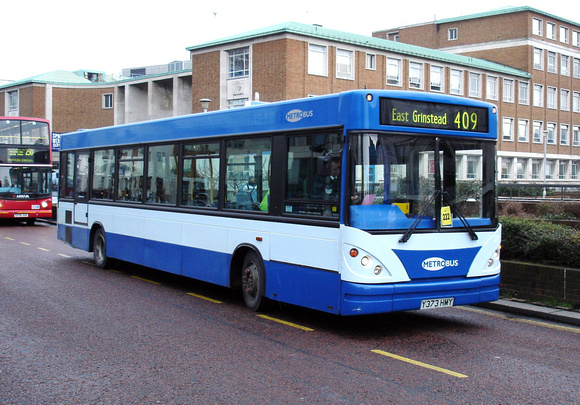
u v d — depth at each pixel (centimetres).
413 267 754
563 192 2458
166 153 1134
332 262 757
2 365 640
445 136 788
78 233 1478
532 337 784
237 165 945
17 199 2742
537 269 966
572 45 6569
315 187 791
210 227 1000
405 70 4703
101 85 6162
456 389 571
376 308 729
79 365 641
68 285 1152
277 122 858
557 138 6419
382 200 742
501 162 5816
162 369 628
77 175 1493
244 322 852
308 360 666
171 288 1139
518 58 6053
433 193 777
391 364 653
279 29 3972
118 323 836
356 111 734
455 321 880
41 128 2825
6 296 1028
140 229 1210
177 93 5312
